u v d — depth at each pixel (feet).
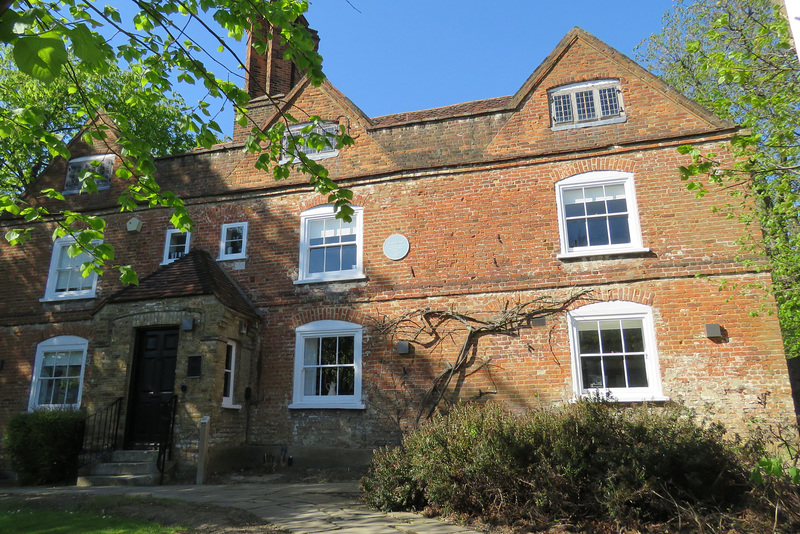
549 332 36.60
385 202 42.24
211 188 46.50
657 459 21.04
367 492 26.08
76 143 51.34
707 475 21.16
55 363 45.50
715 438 22.65
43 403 44.68
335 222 43.34
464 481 22.93
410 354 38.55
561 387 35.50
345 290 41.19
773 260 34.99
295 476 35.76
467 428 24.56
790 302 35.06
